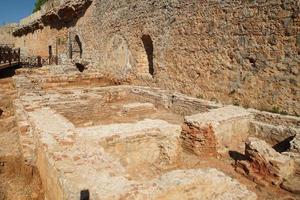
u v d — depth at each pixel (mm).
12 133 8289
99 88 12320
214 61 9164
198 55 9750
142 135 5746
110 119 9656
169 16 10898
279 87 7410
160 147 6008
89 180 3713
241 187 3936
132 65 13812
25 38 34844
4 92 13906
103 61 16547
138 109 9758
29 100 9188
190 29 9969
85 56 19141
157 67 11906
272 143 6992
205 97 9609
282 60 7305
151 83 12414
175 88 10969
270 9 7445
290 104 7199
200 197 3766
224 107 7949
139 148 5762
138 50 13219
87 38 18578
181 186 3609
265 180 5391
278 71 7410
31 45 32594
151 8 11898
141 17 12633
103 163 4238
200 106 9070
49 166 4418
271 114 7234
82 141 5133
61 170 3973
